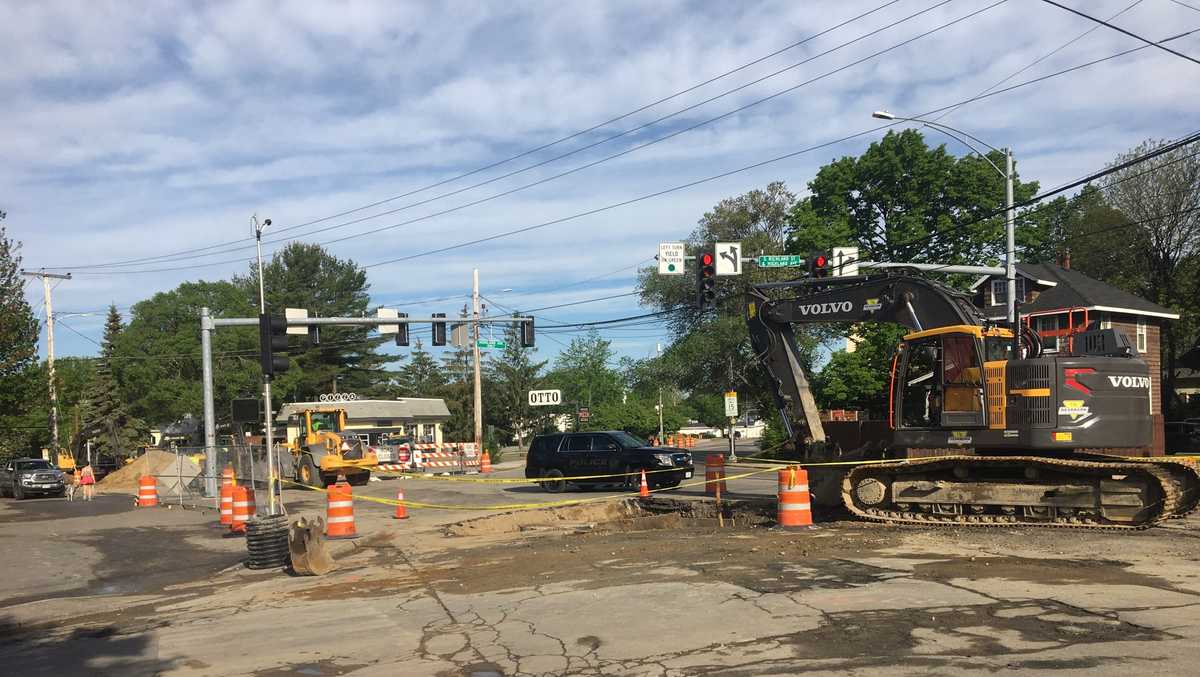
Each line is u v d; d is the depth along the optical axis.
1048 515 13.55
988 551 11.20
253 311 62.31
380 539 16.27
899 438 14.59
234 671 7.53
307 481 32.31
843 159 51.31
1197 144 47.12
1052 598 8.33
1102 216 50.12
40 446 56.56
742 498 20.41
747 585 9.62
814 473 16.53
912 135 49.84
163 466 37.06
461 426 70.38
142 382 57.91
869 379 34.56
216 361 59.47
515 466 47.00
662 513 19.30
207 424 27.14
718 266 22.66
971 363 14.01
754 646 7.21
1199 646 6.62
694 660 6.95
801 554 11.58
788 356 17.58
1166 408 44.38
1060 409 13.20
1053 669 6.20
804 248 48.47
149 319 60.62
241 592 11.65
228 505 20.17
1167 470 12.88
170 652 8.39
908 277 15.43
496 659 7.37
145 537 18.89
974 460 13.79
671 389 66.25
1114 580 9.10
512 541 15.12
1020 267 40.19
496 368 70.62
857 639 7.23
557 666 7.04
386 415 56.50
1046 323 38.12
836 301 16.53
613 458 25.38
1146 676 5.96
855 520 15.14
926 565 10.34
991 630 7.31
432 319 30.14
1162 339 48.69
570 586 10.28
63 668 8.09
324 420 35.19
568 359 77.50
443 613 9.30
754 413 69.62
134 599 11.77
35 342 31.59
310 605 10.33
